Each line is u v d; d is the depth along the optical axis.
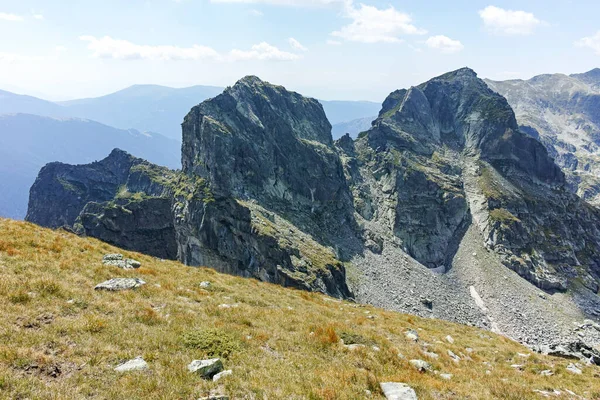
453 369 22.59
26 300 18.00
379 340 24.23
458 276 163.50
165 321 19.72
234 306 25.44
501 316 133.38
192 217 129.25
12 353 13.55
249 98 194.25
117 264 28.30
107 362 14.70
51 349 14.75
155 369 14.72
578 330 108.88
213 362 15.72
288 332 22.44
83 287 21.59
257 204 154.12
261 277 111.38
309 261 123.00
